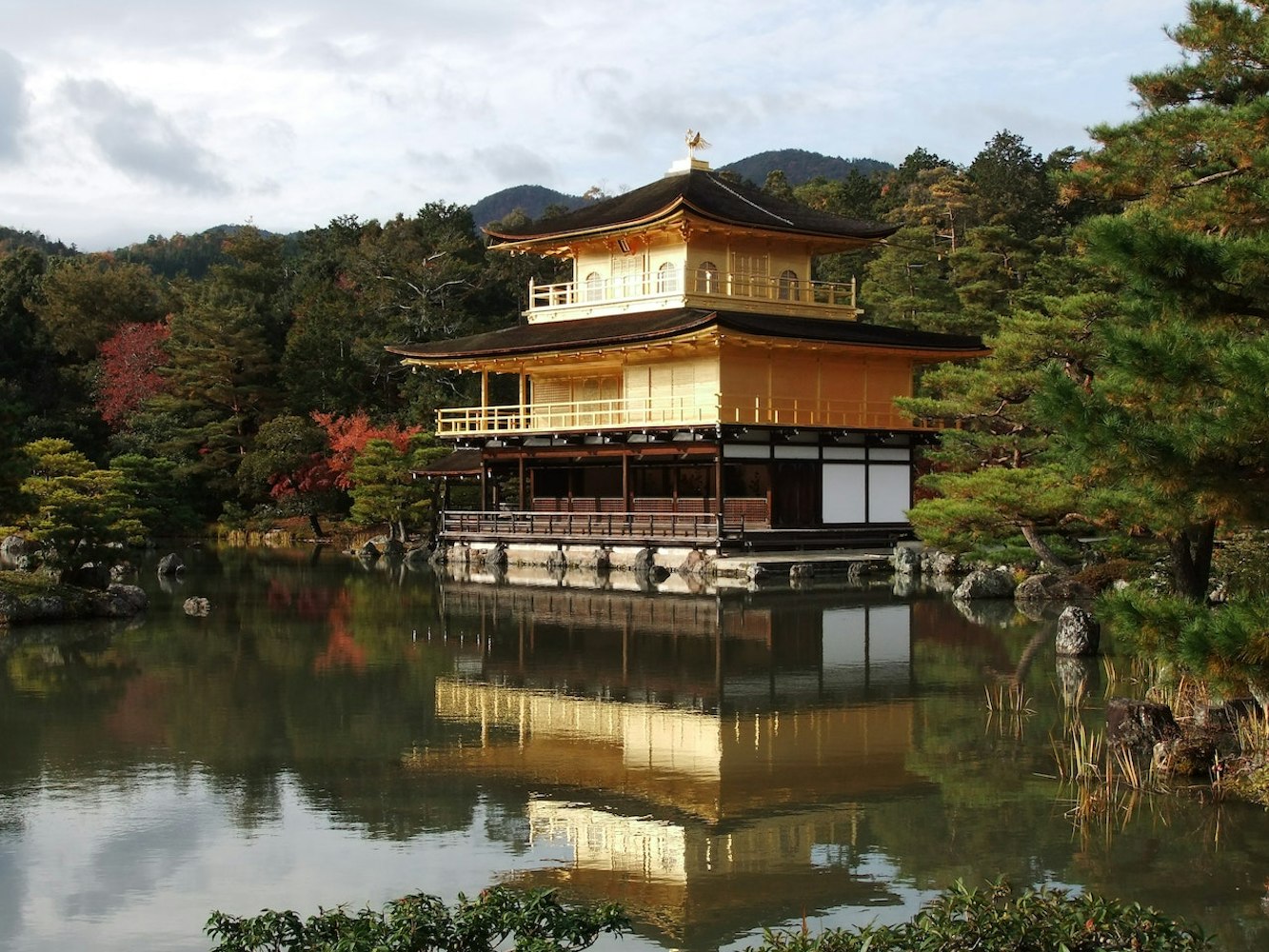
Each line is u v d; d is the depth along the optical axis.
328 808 18.89
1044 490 37.91
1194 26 25.08
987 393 41.50
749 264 64.31
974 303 82.00
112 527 49.31
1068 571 43.25
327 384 91.88
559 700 26.80
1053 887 15.23
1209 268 14.09
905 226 95.62
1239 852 16.33
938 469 64.88
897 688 27.42
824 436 59.28
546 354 62.19
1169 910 14.50
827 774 20.42
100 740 23.22
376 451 72.56
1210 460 14.05
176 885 15.80
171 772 20.98
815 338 57.44
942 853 16.56
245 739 23.27
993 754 21.47
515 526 64.00
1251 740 19.61
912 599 44.19
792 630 36.66
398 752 22.22
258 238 124.19
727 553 55.06
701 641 34.88
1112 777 19.81
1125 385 14.57
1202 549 22.34
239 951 10.85
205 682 29.09
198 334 87.06
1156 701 22.73
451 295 105.44
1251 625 13.39
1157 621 14.53
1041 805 18.48
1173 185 25.08
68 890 15.66
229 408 89.50
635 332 57.31
